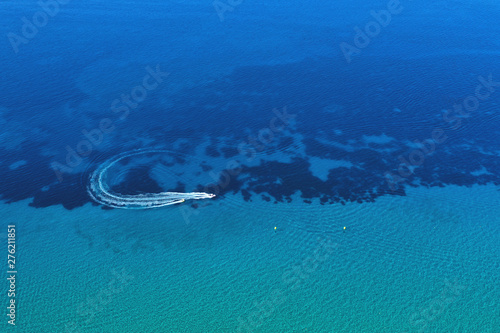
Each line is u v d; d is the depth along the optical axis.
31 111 88.12
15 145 78.81
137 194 69.69
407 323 53.59
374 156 79.69
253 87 99.50
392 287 57.88
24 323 52.38
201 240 63.28
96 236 63.03
